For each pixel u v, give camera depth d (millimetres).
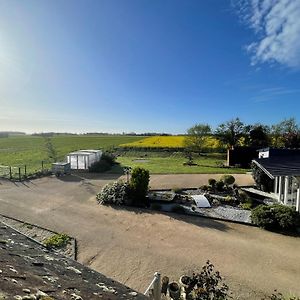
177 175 28984
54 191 21500
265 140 41500
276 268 10062
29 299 2174
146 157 46906
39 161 39781
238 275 9508
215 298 7188
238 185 24234
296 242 12469
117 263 10250
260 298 8188
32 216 15469
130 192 17969
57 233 13047
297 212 14109
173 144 56344
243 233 13461
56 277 3186
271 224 13812
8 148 59938
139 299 3387
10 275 2629
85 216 15609
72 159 31828
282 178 18703
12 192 21047
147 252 11172
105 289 3355
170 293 7879
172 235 13023
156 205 17109
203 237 12852
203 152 47438
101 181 25547
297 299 7398
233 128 41875
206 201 18109
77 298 2650
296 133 38406
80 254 10930
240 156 36562
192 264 10242
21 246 4270
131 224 14406
